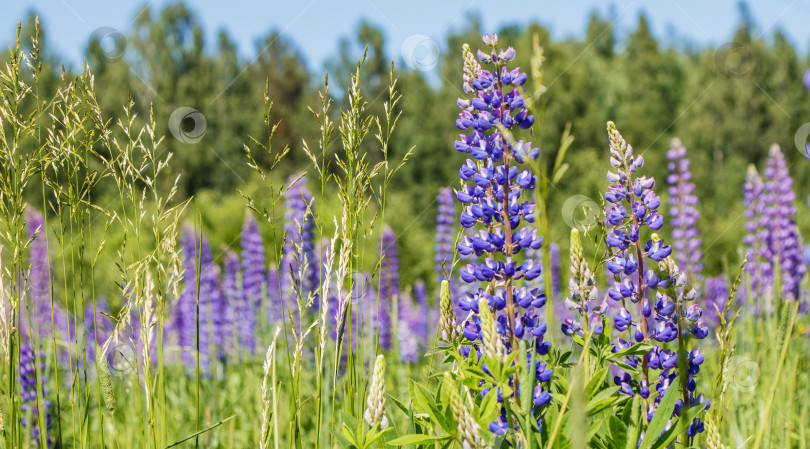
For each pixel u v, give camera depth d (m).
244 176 30.44
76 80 2.33
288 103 43.59
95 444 3.85
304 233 5.44
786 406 3.29
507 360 1.79
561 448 1.74
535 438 1.74
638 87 35.25
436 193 28.73
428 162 29.12
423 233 15.71
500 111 2.18
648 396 2.04
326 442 3.65
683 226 6.27
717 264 14.24
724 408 2.40
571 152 25.77
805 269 5.70
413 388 1.95
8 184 2.24
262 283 6.89
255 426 4.18
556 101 28.00
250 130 33.75
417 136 29.28
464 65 2.26
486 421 1.82
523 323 2.11
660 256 2.12
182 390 5.31
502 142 2.17
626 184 2.18
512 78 2.20
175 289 2.31
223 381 6.14
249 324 6.81
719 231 14.87
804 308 5.22
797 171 30.78
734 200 26.38
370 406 1.91
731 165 27.92
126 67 30.84
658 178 27.05
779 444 3.11
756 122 33.47
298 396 2.22
